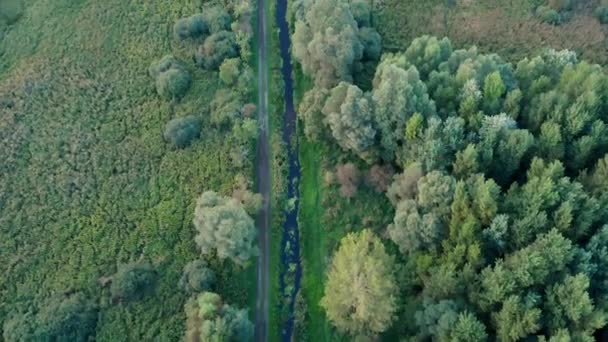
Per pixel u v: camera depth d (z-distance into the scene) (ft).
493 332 319.27
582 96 343.46
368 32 442.09
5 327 349.41
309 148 419.74
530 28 455.22
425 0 474.49
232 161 407.85
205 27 458.91
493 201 327.06
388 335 349.41
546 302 307.37
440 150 355.56
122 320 356.38
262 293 373.61
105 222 387.96
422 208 350.02
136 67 449.48
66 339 344.08
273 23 476.95
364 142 382.63
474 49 395.96
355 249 334.44
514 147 346.95
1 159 408.05
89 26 467.52
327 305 341.21
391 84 364.58
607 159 328.49
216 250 375.66
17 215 388.98
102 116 426.92
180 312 357.82
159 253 378.12
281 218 395.96
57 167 406.62
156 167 408.46
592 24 451.12
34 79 440.04
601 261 310.65
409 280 357.00
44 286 366.22
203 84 439.63
